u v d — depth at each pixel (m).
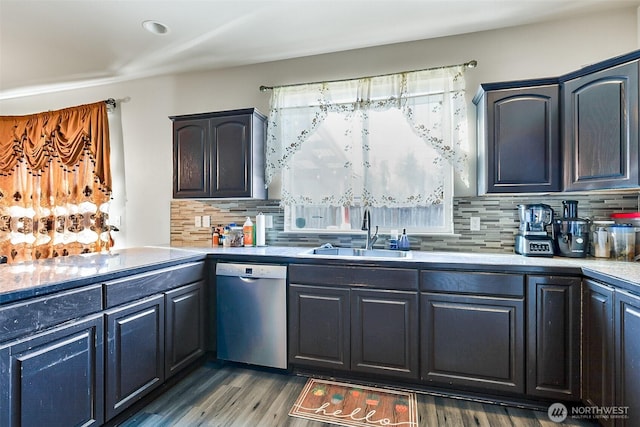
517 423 1.74
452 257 2.12
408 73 2.49
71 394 1.45
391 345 2.04
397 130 2.51
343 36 2.51
